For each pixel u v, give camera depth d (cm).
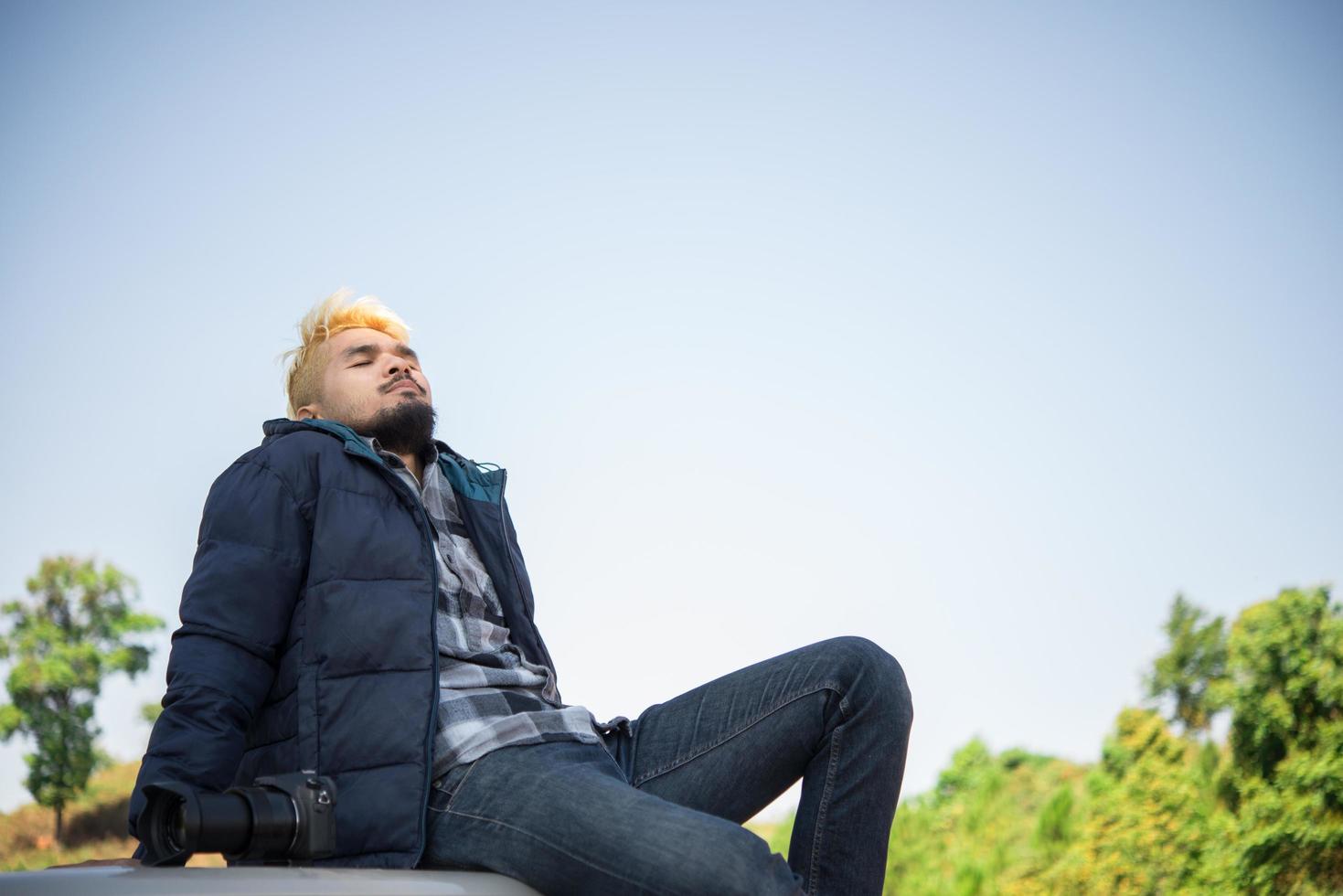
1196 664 1200
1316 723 1104
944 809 1363
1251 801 1116
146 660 1853
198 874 138
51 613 1838
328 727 175
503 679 195
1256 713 1138
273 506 187
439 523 216
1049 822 1257
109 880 132
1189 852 1138
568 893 162
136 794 161
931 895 1283
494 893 159
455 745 179
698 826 158
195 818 143
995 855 1272
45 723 1747
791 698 196
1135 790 1197
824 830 190
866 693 194
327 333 237
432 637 183
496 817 169
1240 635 1171
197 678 171
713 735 200
